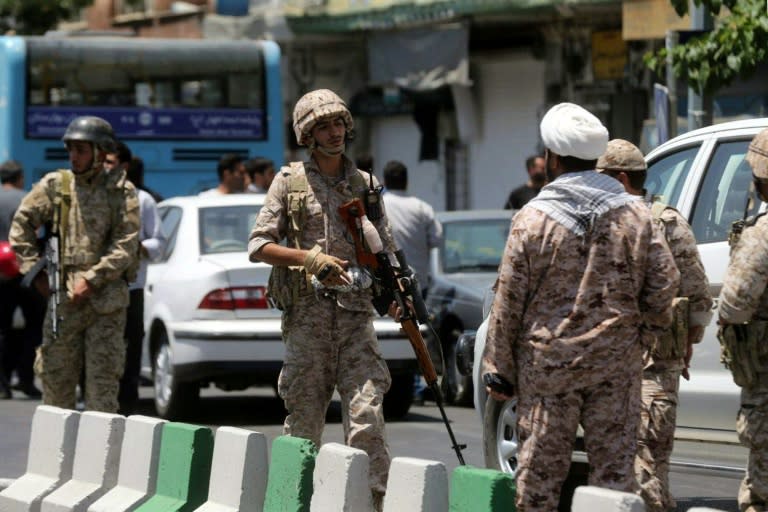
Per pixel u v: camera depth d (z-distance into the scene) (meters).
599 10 54.97
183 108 54.03
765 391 15.80
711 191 19.98
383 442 17.86
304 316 18.00
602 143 14.37
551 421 14.16
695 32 29.97
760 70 32.06
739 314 15.38
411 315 18.00
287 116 71.25
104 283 23.48
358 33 65.56
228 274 30.55
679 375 17.78
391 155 69.19
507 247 14.34
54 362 23.80
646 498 17.30
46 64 52.41
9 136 51.72
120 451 19.06
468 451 27.31
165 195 53.78
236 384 31.45
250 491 16.61
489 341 14.45
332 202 18.14
